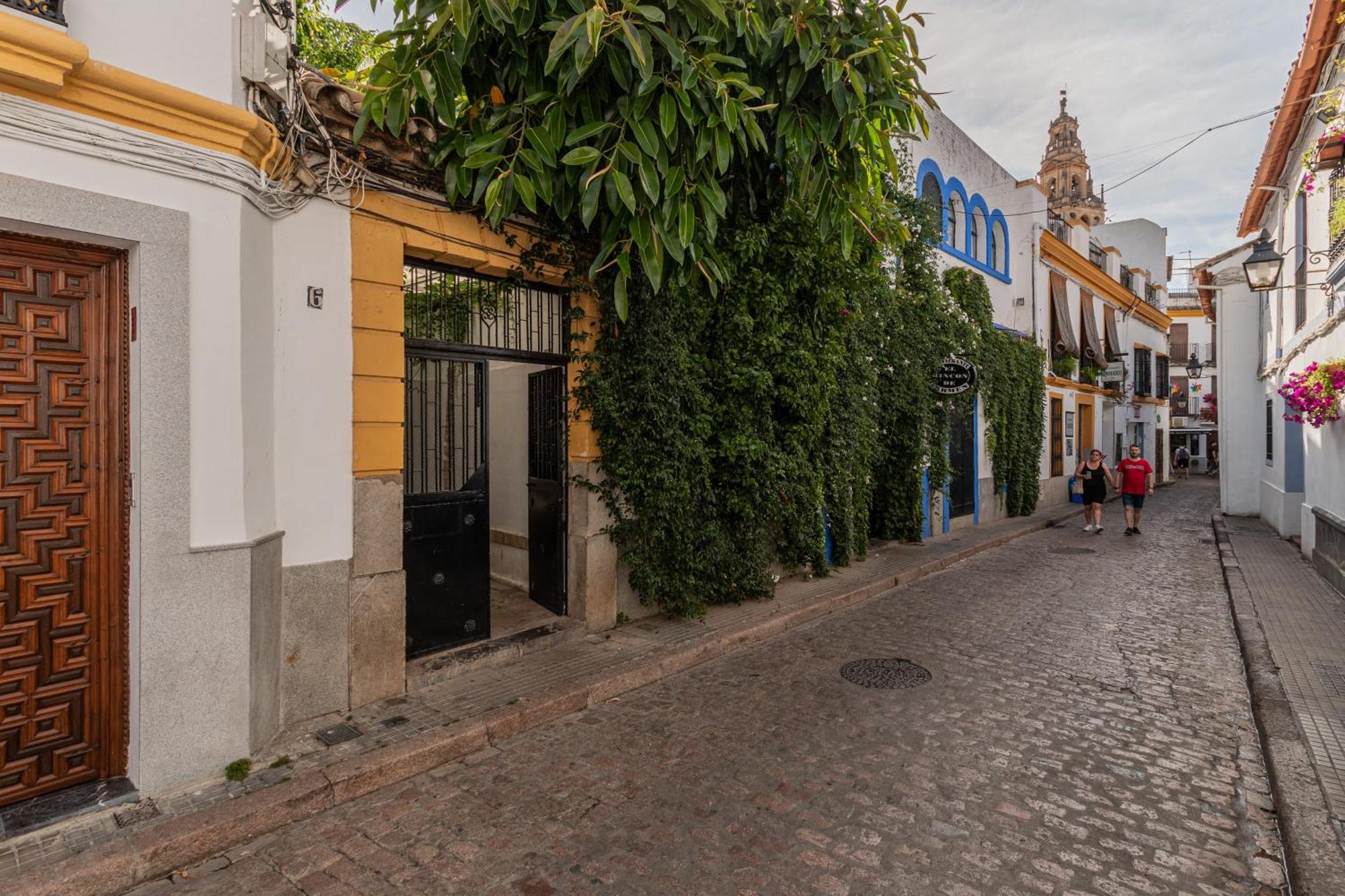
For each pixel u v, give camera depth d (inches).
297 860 121.9
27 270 124.3
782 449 301.0
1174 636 259.0
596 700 192.2
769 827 130.6
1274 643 240.5
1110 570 386.9
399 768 149.2
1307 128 359.3
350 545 173.3
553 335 235.3
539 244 215.5
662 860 120.6
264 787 136.3
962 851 123.3
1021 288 629.9
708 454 266.7
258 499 150.9
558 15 167.5
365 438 176.4
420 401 205.2
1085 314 770.8
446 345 203.0
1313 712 180.4
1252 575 358.3
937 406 458.9
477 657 202.8
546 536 251.4
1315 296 377.1
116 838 119.0
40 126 116.3
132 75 123.9
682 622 255.1
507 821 133.5
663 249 189.0
